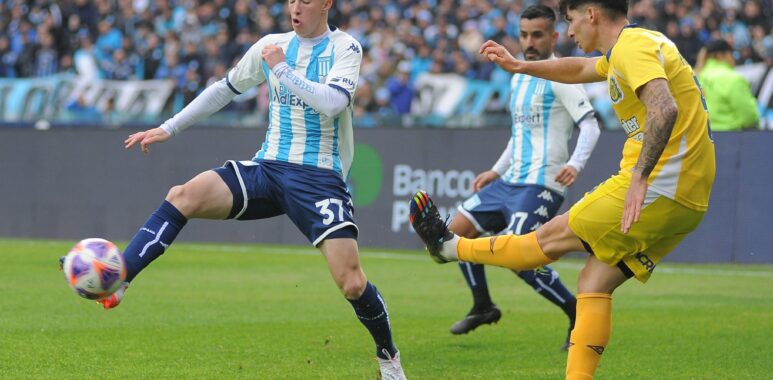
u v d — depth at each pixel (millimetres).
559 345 14219
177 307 17344
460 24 34844
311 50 11109
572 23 10094
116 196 31438
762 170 25172
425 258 26641
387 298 19125
